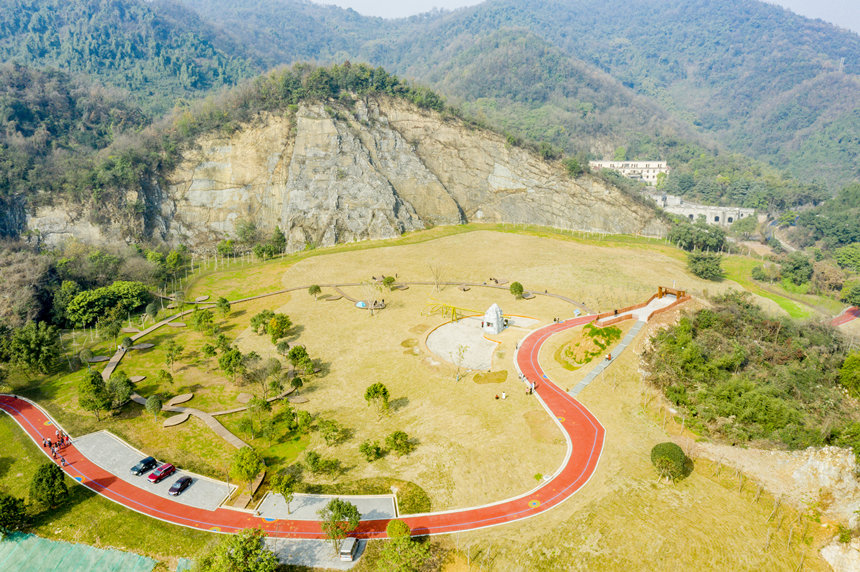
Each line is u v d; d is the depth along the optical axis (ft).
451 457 222.07
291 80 640.58
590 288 421.18
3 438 238.89
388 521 188.44
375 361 311.68
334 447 231.09
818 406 264.72
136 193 545.44
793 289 509.35
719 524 183.11
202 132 603.26
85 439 236.84
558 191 654.12
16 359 285.84
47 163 550.36
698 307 358.43
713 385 272.31
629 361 297.33
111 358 317.63
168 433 241.35
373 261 492.95
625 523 182.91
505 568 168.04
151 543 179.01
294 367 301.63
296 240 561.84
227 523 188.44
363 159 601.21
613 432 238.48
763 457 216.95
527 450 226.17
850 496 191.52
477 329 357.41
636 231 636.48
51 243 500.33
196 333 355.15
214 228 585.22
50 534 184.24
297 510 194.08
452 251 515.91
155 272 444.96
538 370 297.33
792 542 178.09
